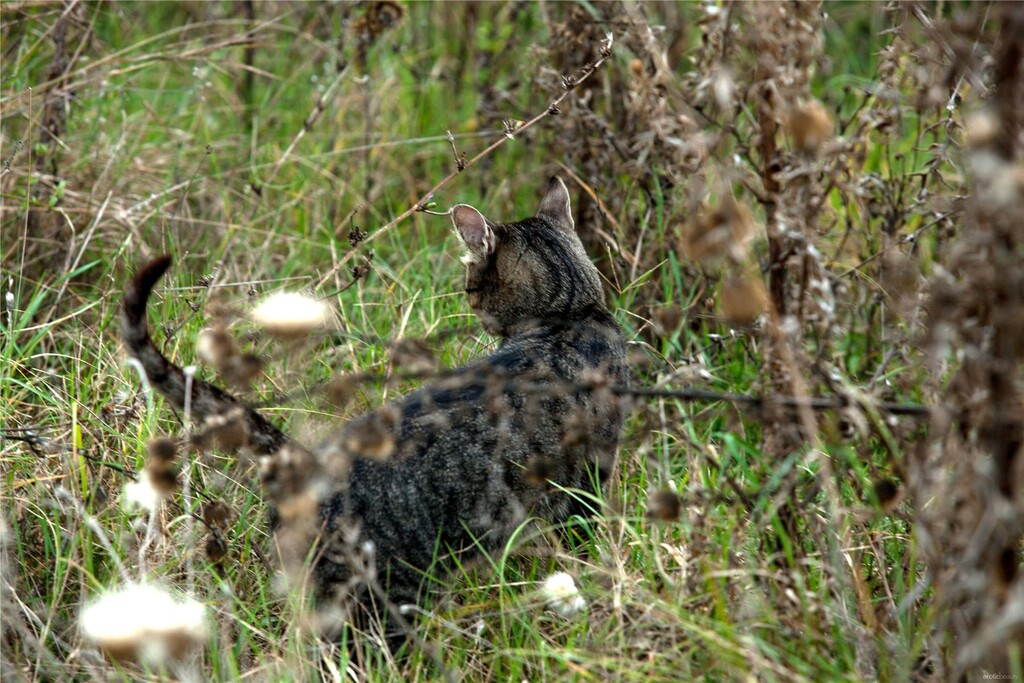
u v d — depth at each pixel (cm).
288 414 824
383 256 1109
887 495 566
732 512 632
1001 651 515
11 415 788
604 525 709
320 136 1226
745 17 735
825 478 584
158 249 1021
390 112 1270
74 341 873
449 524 654
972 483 512
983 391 500
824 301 573
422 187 1182
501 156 1192
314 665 598
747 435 846
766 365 598
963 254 491
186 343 888
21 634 636
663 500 578
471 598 679
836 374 626
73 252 993
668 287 948
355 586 634
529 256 828
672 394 552
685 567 605
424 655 644
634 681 565
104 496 692
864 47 1380
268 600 670
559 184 911
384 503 633
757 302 544
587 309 816
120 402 773
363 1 1184
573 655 575
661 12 1127
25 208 959
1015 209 462
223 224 1039
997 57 502
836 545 591
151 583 645
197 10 1342
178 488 701
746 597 596
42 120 1035
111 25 1291
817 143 538
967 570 500
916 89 845
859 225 941
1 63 1071
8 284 944
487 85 1165
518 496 679
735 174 611
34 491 724
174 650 477
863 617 591
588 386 554
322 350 909
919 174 802
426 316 962
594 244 1055
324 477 592
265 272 1030
